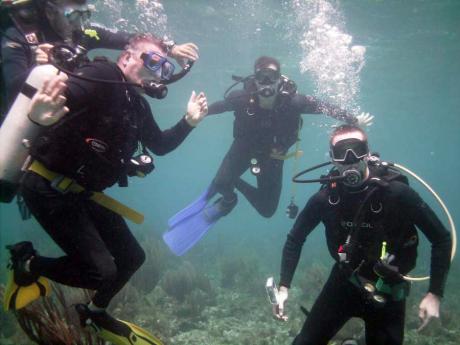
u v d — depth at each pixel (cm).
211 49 2234
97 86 320
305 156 9012
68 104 312
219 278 1594
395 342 414
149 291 1226
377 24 1839
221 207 844
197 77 2848
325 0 1561
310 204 459
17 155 308
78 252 327
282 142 802
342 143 423
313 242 2609
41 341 430
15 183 318
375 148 8406
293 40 2012
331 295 463
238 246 2108
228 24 1842
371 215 421
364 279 421
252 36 1998
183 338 927
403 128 5388
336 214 439
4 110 332
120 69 347
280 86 762
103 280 324
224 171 825
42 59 321
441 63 2472
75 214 330
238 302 1227
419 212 416
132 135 347
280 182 862
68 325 468
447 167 13575
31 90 304
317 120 3953
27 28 362
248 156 830
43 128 311
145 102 381
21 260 348
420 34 1978
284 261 467
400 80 2891
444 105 3778
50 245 1783
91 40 450
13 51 338
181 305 1114
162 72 362
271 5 1595
